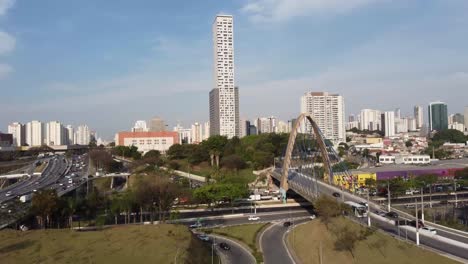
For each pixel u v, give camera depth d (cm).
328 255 10600
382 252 10300
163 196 15462
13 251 9594
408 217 14600
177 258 9212
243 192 18550
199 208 18488
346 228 11862
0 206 14725
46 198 12988
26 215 13100
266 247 12156
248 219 16238
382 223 13625
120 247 9875
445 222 13912
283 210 18038
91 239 10562
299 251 11519
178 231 11331
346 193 18262
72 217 14938
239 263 10675
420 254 10175
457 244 11169
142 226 11794
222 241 12950
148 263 8900
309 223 14162
